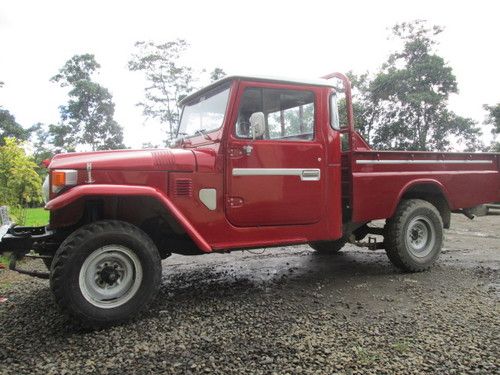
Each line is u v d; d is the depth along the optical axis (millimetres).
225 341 2838
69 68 33750
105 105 32656
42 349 2756
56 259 3012
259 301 3785
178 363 2500
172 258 5996
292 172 4031
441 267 5098
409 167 4840
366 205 4508
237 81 3824
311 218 4148
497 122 23328
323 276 4750
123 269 3252
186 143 4414
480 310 3422
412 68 21859
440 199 5238
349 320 3236
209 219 3691
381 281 4461
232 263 5602
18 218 6758
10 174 6809
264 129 3746
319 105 4227
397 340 2809
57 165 3262
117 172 3355
